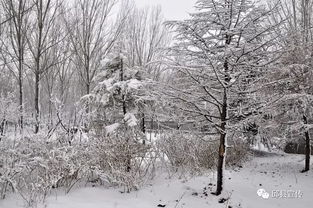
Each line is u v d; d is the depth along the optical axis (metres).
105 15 15.64
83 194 6.57
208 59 5.64
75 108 7.86
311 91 9.33
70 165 6.67
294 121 9.66
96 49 15.85
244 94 6.48
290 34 6.49
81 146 7.17
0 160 6.09
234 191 7.12
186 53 6.39
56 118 7.58
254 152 13.71
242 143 11.29
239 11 6.26
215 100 6.48
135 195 6.68
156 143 8.54
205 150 9.44
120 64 9.05
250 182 8.19
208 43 6.46
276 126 9.88
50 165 6.61
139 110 8.86
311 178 8.86
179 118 6.89
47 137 7.17
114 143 7.10
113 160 7.06
